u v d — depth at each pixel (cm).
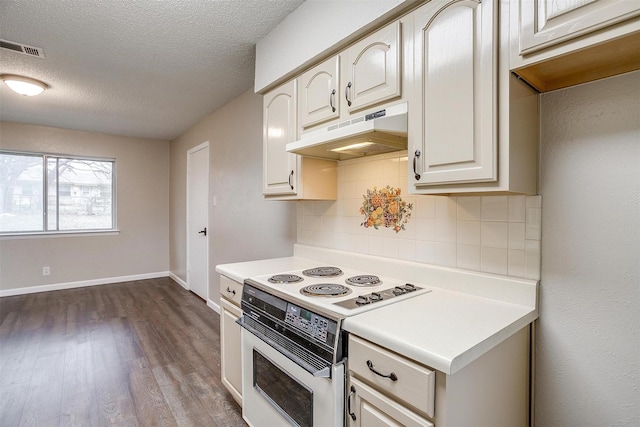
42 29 196
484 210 137
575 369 115
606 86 107
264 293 154
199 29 199
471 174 106
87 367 245
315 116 171
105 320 341
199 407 199
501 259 132
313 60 170
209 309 382
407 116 126
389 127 124
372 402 104
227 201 350
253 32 203
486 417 102
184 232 478
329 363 114
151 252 534
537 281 122
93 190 487
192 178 452
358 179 192
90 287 473
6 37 205
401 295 137
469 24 106
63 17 184
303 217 237
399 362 95
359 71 146
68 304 393
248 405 169
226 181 352
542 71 103
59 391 213
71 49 222
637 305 103
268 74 203
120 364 250
